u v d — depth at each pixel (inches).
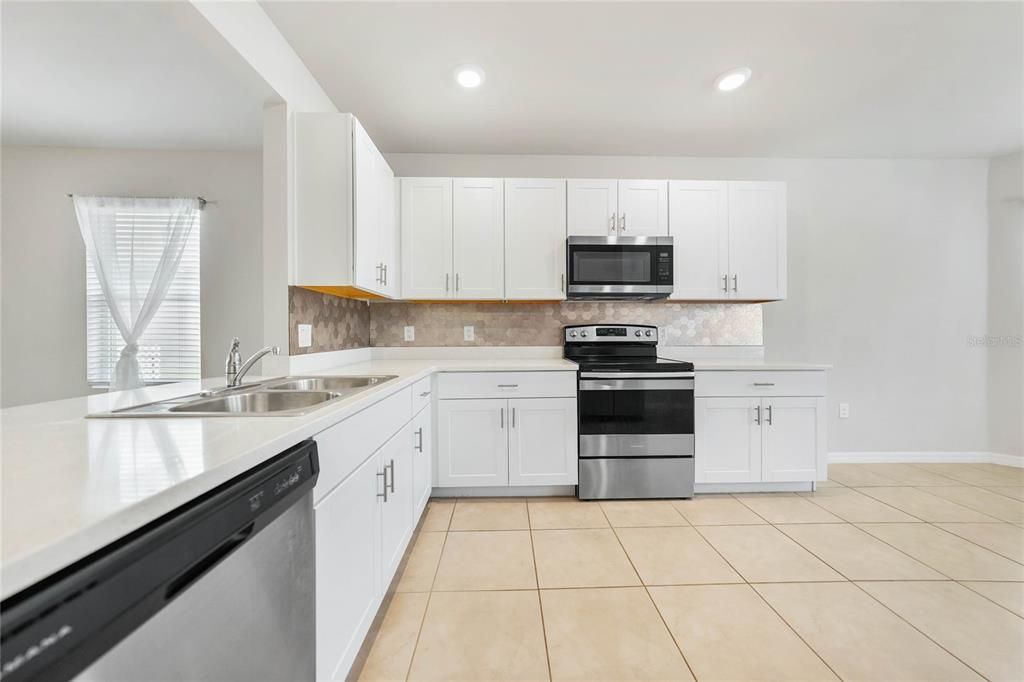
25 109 97.4
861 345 128.7
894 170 128.4
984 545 79.4
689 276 112.6
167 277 117.6
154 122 104.3
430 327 122.7
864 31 73.6
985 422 128.4
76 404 47.2
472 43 75.7
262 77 67.0
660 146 119.1
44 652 15.6
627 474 101.6
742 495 104.6
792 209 128.4
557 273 110.9
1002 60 81.7
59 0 63.6
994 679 48.6
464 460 100.3
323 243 76.2
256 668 29.5
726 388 103.6
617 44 76.5
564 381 101.4
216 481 25.1
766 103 97.0
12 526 17.2
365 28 71.3
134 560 19.5
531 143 116.6
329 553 41.4
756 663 51.3
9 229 116.0
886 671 49.9
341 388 74.3
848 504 98.9
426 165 123.0
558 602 62.9
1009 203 125.8
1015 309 125.6
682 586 66.8
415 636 55.9
